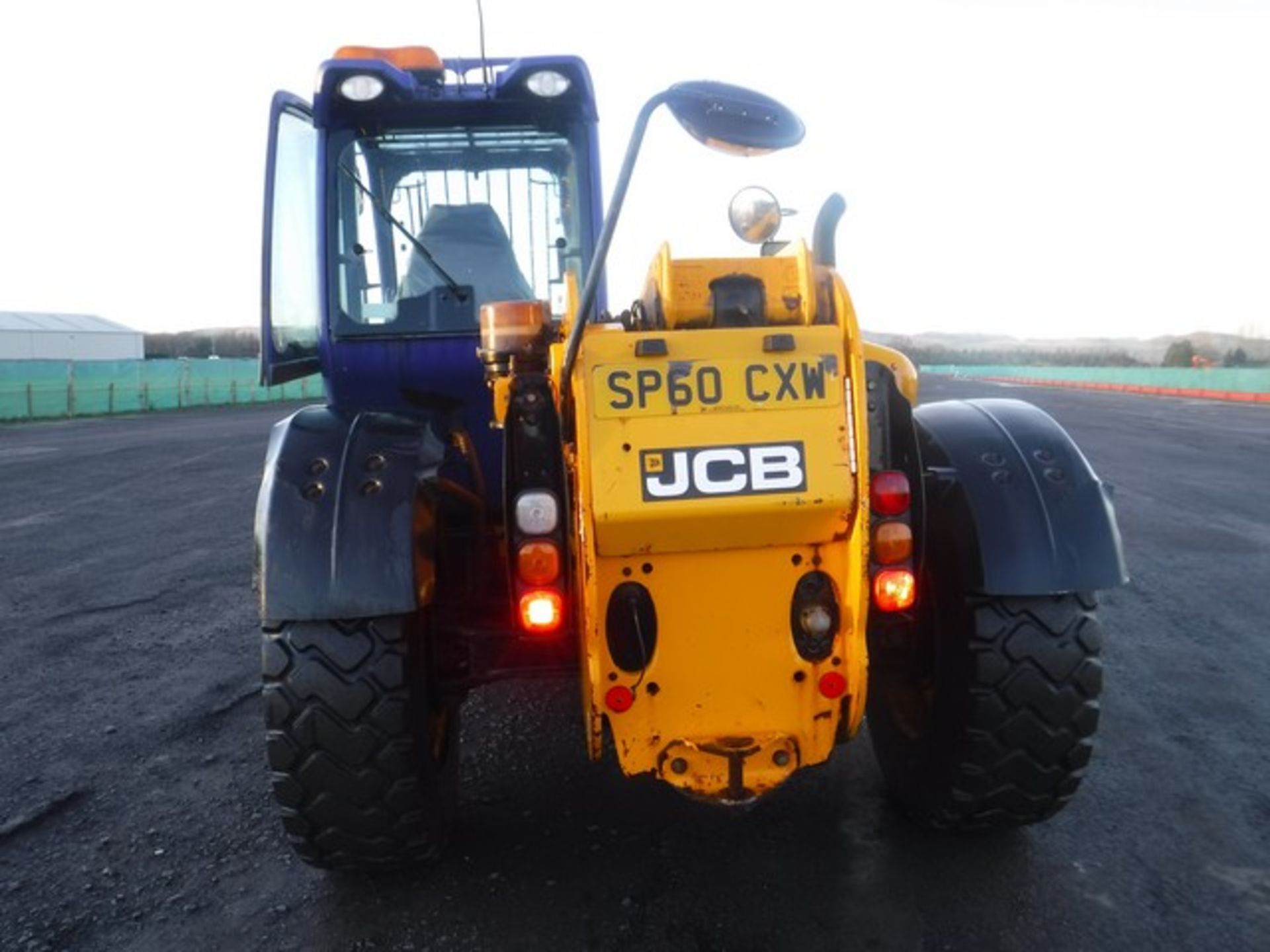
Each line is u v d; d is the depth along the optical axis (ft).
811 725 8.40
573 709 14.49
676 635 8.19
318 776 8.89
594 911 9.46
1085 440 56.29
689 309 8.32
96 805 12.14
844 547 8.13
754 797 8.45
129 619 20.77
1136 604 20.35
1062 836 10.67
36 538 30.25
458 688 9.84
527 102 12.57
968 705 9.23
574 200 13.09
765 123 7.63
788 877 9.93
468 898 9.76
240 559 26.89
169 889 10.16
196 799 12.25
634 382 7.68
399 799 9.00
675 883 9.90
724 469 7.66
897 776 10.90
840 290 7.99
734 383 7.72
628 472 7.61
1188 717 14.17
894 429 8.79
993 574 8.85
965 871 9.95
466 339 12.59
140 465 50.47
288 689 8.80
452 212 12.69
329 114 12.23
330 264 12.41
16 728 14.75
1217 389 127.75
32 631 19.98
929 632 10.02
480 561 10.60
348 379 12.66
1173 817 11.10
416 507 8.93
